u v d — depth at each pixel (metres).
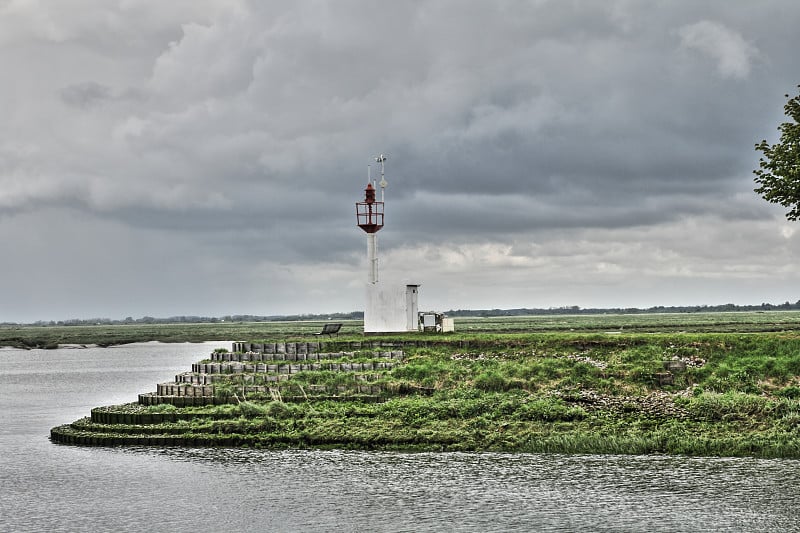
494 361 62.72
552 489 41.12
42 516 39.09
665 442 48.81
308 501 40.16
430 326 78.00
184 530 36.81
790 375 57.09
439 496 40.34
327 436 51.78
